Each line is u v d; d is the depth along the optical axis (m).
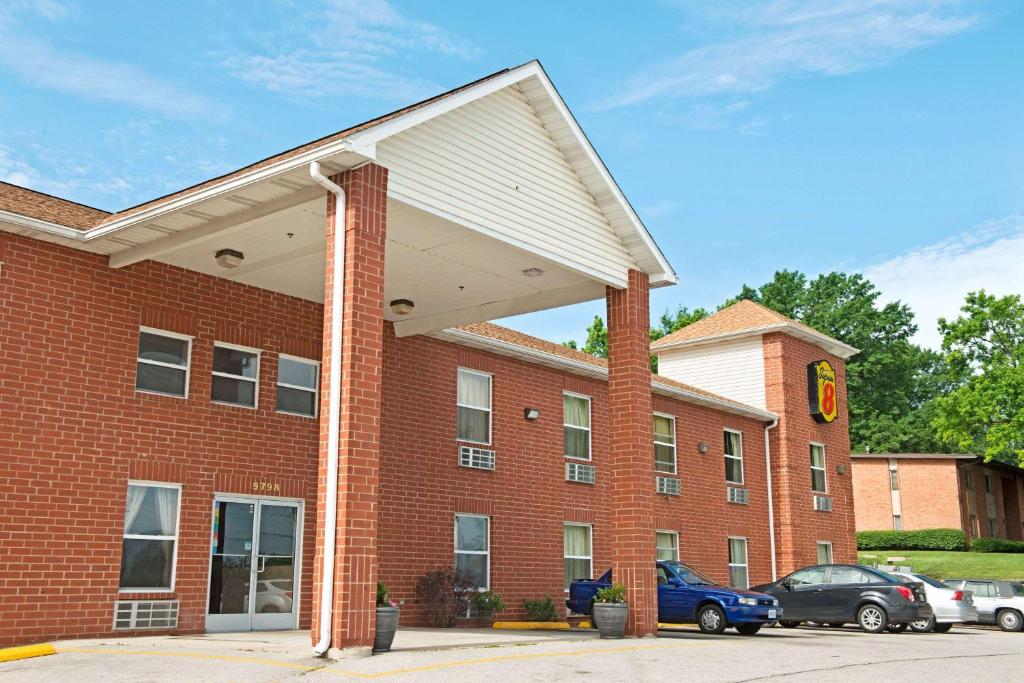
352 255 11.75
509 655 11.75
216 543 15.57
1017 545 47.38
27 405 13.27
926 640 17.95
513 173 14.84
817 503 32.16
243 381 16.44
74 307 14.01
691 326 35.31
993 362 46.81
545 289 17.52
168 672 9.60
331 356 11.59
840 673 11.12
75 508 13.62
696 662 11.68
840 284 68.56
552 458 22.66
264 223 13.70
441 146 13.51
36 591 13.03
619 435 16.53
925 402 67.94
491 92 14.12
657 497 25.83
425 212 13.14
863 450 63.91
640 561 15.84
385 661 10.60
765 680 10.16
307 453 17.12
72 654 11.16
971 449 46.38
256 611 16.02
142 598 14.28
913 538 45.94
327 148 11.59
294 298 17.39
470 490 20.36
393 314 18.88
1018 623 24.25
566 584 22.59
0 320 13.13
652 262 17.11
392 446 18.83
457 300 18.17
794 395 32.16
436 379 20.06
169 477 14.88
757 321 32.69
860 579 20.58
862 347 66.38
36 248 13.70
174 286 15.41
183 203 12.73
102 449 14.05
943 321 49.31
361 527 11.23
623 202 16.45
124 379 14.48
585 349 54.88
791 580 21.44
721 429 29.30
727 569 28.12
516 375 22.09
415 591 18.72
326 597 10.96
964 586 25.27
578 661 11.41
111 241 13.99
